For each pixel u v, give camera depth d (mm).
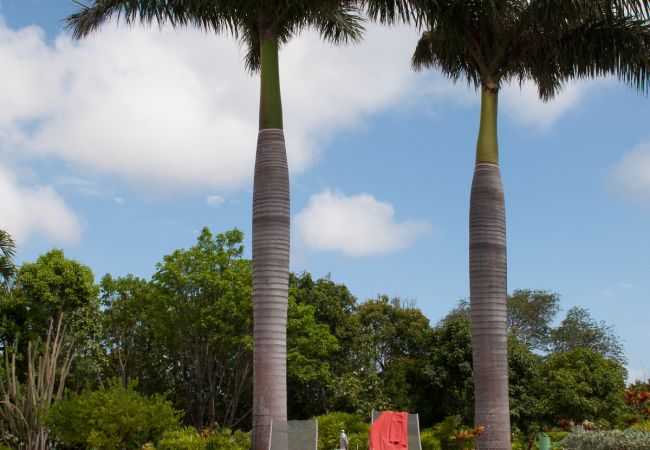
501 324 12375
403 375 31078
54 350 20641
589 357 26344
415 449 13289
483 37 13328
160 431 15859
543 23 12633
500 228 12742
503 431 11961
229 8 12320
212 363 31500
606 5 11578
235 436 16031
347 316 35594
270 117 12336
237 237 30328
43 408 18516
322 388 32656
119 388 16625
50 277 30062
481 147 13102
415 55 14852
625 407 24828
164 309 29922
